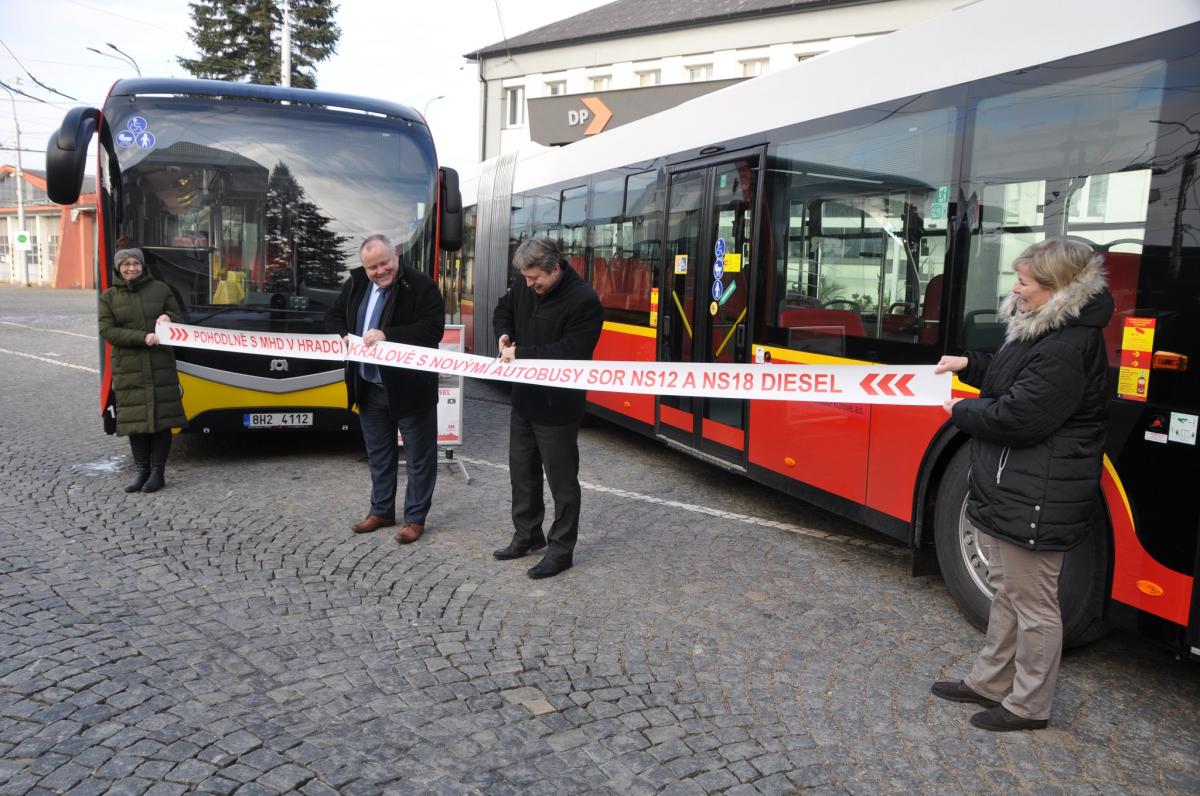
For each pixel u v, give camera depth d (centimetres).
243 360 739
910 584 515
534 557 545
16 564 496
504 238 1219
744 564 543
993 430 323
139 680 366
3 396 1088
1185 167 346
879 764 323
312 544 555
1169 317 349
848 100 549
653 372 475
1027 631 341
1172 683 396
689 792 302
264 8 3884
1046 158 409
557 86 2908
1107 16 386
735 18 2434
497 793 297
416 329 547
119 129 726
